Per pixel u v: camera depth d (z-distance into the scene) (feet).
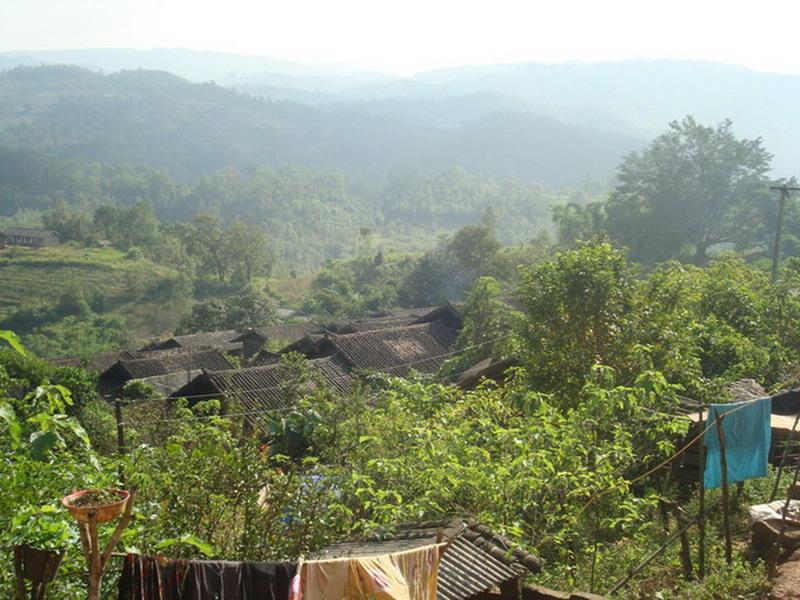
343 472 44.80
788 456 57.31
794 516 44.47
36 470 29.37
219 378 96.43
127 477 35.63
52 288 361.92
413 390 61.41
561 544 46.60
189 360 151.02
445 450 47.01
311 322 242.78
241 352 204.44
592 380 61.57
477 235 273.75
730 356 81.05
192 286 369.50
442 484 45.03
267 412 77.00
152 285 365.20
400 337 127.44
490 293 114.93
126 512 20.22
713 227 267.39
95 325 319.68
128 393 134.21
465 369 107.04
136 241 435.94
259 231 389.80
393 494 40.73
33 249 412.98
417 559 24.79
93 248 423.64
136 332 334.24
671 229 256.11
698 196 258.98
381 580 23.48
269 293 361.71
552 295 69.72
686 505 52.90
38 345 290.15
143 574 22.20
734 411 43.29
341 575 23.40
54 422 27.20
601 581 43.42
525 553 36.50
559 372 69.00
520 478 44.11
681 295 73.51
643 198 271.49
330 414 59.06
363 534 37.93
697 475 56.80
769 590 38.17
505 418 60.18
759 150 262.67
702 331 78.95
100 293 350.23
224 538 36.60
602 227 270.67
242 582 22.65
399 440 52.80
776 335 89.35
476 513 44.01
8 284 363.76
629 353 66.64
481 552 35.55
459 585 33.06
